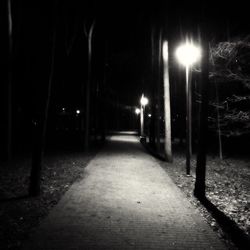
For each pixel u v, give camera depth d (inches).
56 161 655.1
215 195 395.9
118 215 283.1
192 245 222.1
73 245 215.3
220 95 680.4
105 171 530.6
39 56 344.2
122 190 385.4
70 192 366.9
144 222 266.5
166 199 346.3
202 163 368.8
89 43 844.0
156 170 558.3
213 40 531.5
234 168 649.0
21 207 303.1
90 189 385.7
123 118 3462.1
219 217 291.9
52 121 1411.2
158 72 893.8
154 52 978.1
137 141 1392.7
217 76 542.3
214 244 224.8
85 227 249.9
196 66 602.9
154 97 1045.2
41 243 217.5
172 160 698.8
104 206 310.3
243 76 498.9
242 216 303.4
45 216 277.0
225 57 493.0
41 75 339.3
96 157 737.6
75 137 1598.2
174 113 1274.6
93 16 836.6
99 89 1295.5
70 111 2018.9
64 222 260.1
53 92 1328.7
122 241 224.8
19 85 1227.2
